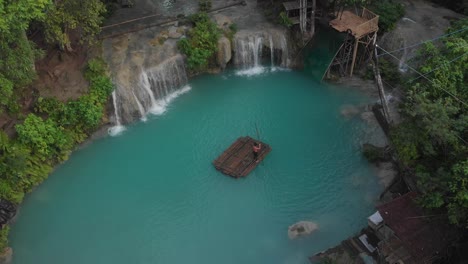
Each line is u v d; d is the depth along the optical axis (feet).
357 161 121.70
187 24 152.97
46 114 123.34
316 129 132.26
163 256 102.06
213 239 105.09
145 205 113.19
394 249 91.45
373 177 116.57
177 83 146.20
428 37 143.84
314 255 98.89
